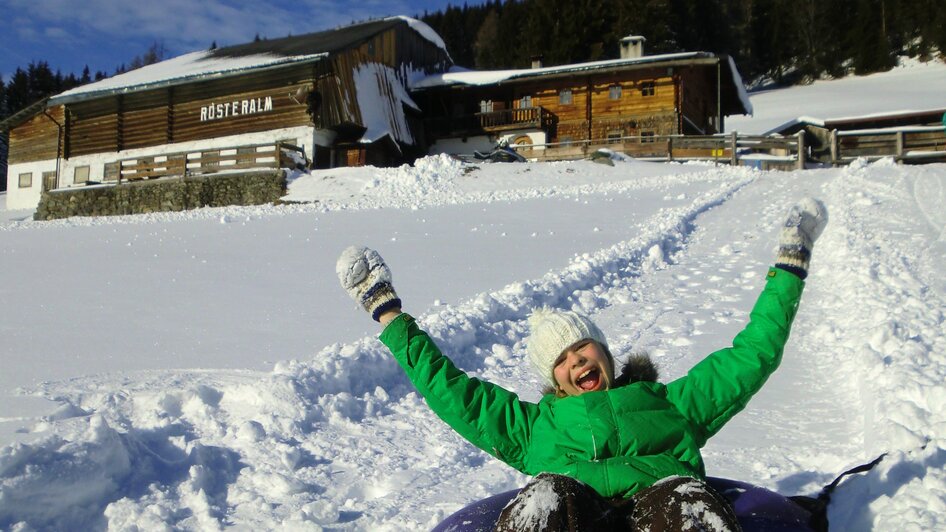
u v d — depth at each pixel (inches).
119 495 149.5
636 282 398.0
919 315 271.1
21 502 135.0
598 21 2918.3
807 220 106.7
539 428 106.7
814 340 269.4
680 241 517.0
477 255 485.7
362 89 1416.1
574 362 107.2
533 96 1578.5
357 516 147.3
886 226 487.5
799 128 1871.3
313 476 165.2
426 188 1032.8
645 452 101.0
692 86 1573.6
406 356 108.7
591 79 1529.3
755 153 1422.2
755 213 616.1
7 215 1544.0
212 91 1451.8
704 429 106.8
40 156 1636.3
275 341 277.6
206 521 142.6
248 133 1409.9
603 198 801.6
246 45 1739.7
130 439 161.6
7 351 261.7
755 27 3769.7
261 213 888.9
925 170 740.7
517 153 1290.6
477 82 1529.3
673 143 1183.6
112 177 1517.0
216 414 193.2
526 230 602.9
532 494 85.6
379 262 110.9
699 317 320.2
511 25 3250.5
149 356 253.9
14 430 165.5
